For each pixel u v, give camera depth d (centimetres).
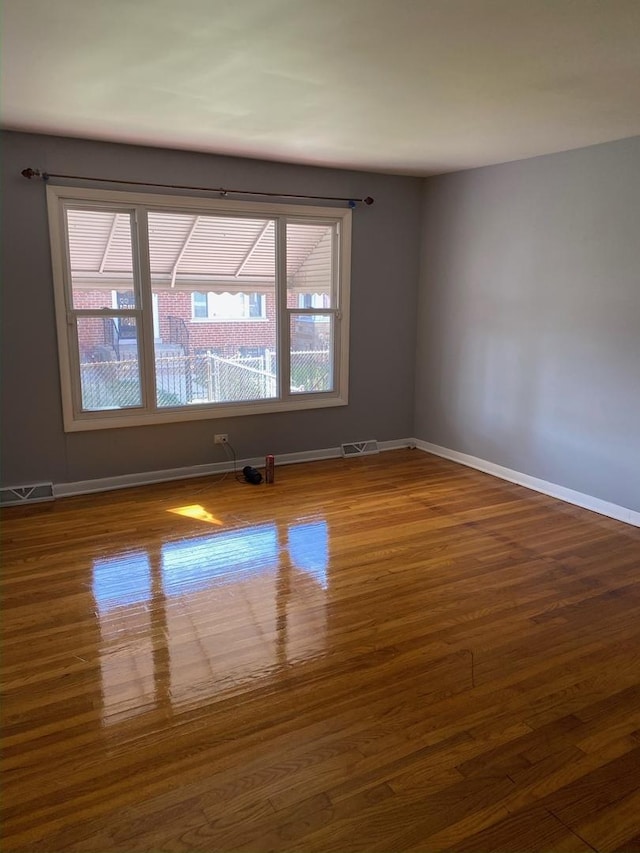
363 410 561
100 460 452
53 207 402
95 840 168
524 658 253
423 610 291
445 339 543
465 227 507
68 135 390
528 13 205
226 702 225
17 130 379
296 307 515
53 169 397
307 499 442
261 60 250
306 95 298
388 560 344
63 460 438
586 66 255
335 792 185
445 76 268
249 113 331
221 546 361
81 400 441
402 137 384
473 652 257
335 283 526
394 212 536
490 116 333
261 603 296
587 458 425
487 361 500
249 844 167
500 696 229
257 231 493
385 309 551
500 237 475
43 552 350
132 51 242
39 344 416
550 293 439
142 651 256
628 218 380
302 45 234
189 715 218
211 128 366
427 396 572
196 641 264
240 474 498
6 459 420
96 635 268
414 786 187
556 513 419
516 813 178
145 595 303
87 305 435
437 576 325
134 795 183
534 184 442
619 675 242
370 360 554
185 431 481
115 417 451
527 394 467
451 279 528
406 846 167
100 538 370
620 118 334
